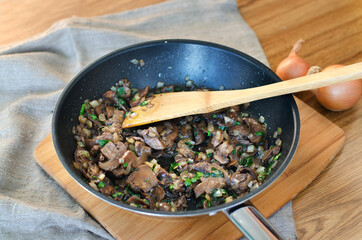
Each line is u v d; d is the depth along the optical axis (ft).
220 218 1.62
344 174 1.78
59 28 2.33
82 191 1.70
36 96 2.13
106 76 1.93
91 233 1.68
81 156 1.69
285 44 2.35
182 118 1.94
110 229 1.61
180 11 2.54
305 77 1.67
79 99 1.82
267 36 2.41
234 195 1.65
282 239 1.33
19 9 2.62
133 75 2.00
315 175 1.74
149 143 1.81
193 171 1.73
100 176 1.66
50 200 1.74
